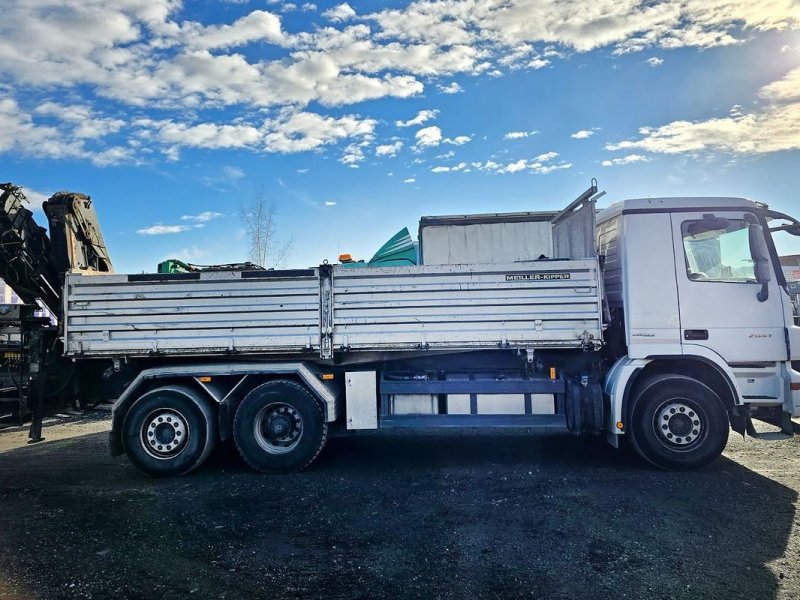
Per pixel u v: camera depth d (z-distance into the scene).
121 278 6.09
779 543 3.96
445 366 6.55
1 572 3.59
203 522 4.48
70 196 7.71
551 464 6.15
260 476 5.89
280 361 6.20
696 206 6.05
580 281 5.95
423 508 4.75
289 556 3.80
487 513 4.59
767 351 5.88
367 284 6.04
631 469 5.89
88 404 6.81
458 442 7.41
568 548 3.88
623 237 6.09
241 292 6.07
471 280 5.99
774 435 5.82
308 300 6.05
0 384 8.24
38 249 7.67
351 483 5.55
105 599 3.23
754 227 5.92
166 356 6.11
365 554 3.82
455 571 3.55
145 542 4.07
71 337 6.11
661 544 3.95
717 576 3.47
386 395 6.39
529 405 6.24
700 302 5.96
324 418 6.02
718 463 6.07
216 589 3.34
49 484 5.67
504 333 5.97
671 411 5.80
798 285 7.45
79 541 4.10
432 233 12.53
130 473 6.14
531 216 12.47
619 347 6.21
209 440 6.00
